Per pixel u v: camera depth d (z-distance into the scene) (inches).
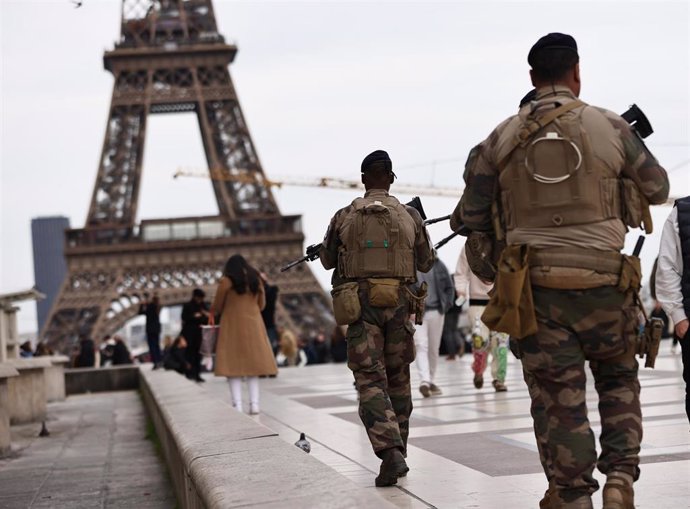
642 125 341.7
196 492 332.5
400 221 475.8
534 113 308.0
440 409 832.3
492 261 335.9
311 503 249.8
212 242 5004.9
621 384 317.4
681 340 421.1
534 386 358.9
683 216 422.3
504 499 415.2
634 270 302.5
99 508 526.0
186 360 1593.3
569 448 300.5
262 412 926.4
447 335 1817.2
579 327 302.8
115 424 1079.6
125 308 4958.2
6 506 545.0
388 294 468.1
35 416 1120.8
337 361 2185.0
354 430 714.2
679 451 507.2
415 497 433.4
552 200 302.4
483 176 319.9
